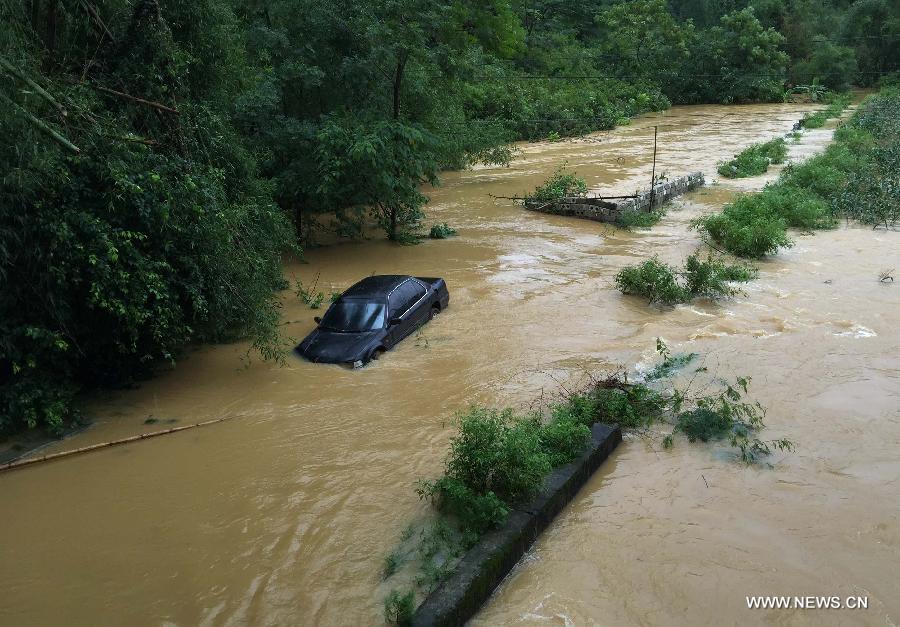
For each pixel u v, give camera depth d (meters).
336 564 6.72
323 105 20.97
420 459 8.55
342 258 18.64
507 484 7.30
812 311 13.45
